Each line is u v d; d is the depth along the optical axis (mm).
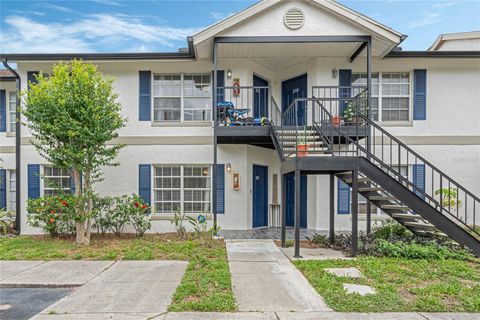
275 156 12008
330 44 9562
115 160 10672
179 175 10891
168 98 10938
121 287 5152
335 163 7004
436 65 10742
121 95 10734
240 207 10688
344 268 6039
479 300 4426
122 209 9562
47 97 7914
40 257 7086
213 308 4293
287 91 11711
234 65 10773
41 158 10703
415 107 10680
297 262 6457
